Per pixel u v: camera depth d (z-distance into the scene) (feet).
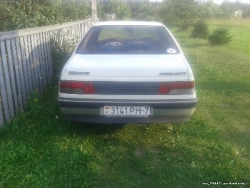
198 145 10.98
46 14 23.65
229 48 38.81
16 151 9.98
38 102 13.98
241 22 88.48
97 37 13.57
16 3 21.94
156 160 9.93
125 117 10.09
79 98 9.97
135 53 11.98
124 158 10.00
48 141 10.98
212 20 93.71
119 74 9.86
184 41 47.55
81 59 11.14
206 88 18.60
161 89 9.84
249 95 17.21
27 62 14.07
